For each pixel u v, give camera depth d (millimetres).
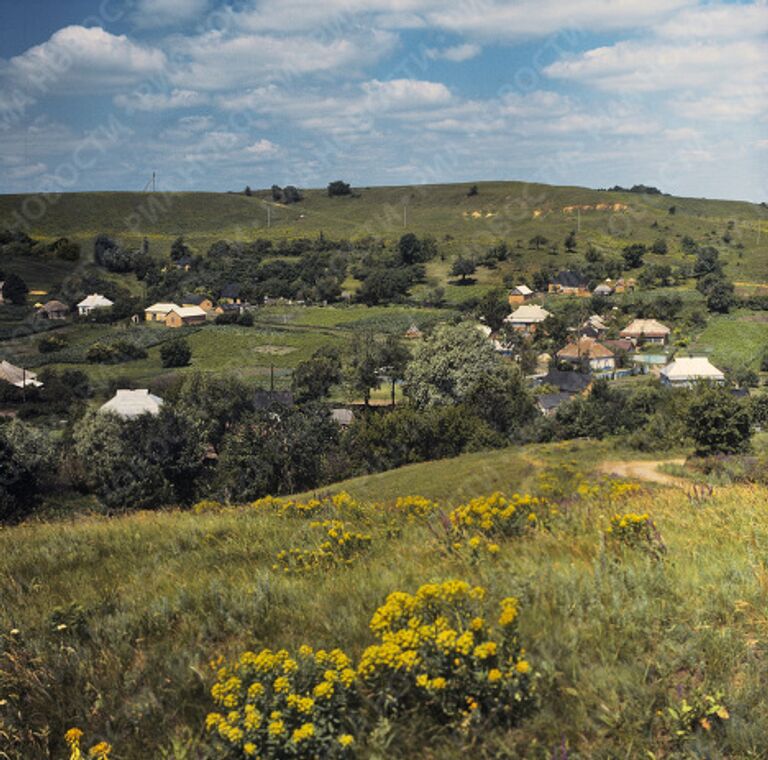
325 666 4082
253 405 69438
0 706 4508
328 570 7133
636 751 3504
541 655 4250
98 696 4551
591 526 7609
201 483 46656
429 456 52094
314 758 3531
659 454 37125
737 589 5062
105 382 84625
